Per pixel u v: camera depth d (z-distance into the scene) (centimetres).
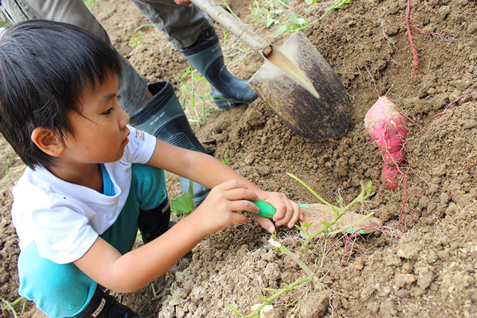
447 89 144
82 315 121
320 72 162
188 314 124
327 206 137
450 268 93
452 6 152
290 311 108
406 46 163
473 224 99
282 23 246
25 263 114
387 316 94
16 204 113
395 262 103
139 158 139
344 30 182
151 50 304
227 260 136
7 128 102
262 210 126
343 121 165
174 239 115
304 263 115
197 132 225
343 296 105
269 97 160
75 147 104
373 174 153
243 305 116
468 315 84
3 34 101
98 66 98
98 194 121
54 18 160
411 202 124
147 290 152
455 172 117
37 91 94
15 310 182
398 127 130
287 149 181
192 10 192
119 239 143
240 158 192
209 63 209
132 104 173
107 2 401
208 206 118
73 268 114
